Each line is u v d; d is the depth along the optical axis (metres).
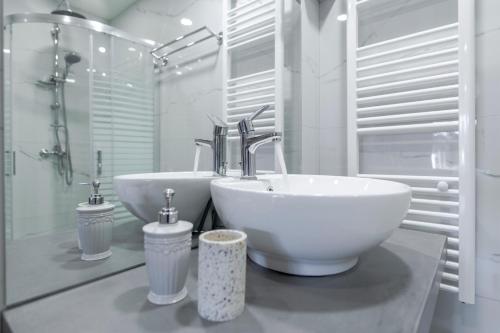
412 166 1.14
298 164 1.34
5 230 0.49
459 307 1.03
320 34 1.43
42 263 0.57
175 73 0.96
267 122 1.27
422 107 1.09
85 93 0.69
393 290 0.55
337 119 1.38
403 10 1.17
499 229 0.95
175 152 0.95
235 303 0.45
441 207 1.07
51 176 0.61
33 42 0.58
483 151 0.97
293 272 0.62
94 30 0.71
